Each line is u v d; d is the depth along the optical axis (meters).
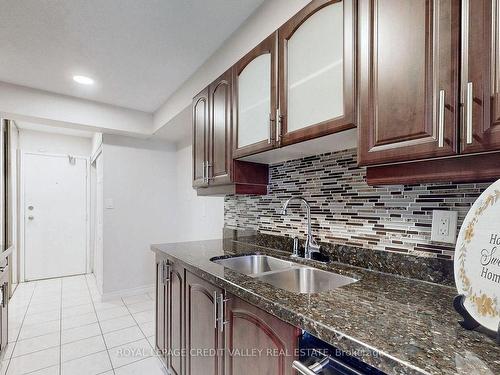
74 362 2.01
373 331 0.69
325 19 1.14
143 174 3.62
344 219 1.44
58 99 2.77
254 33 1.66
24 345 2.24
